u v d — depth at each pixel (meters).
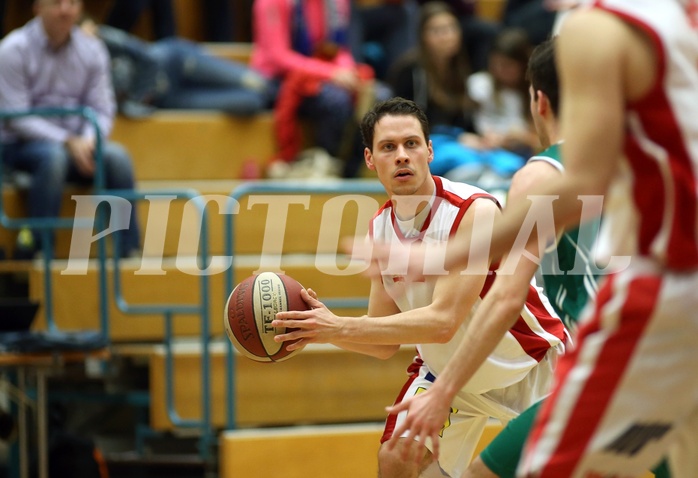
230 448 7.85
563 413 3.48
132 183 9.50
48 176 9.17
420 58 10.83
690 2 3.30
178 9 13.09
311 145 11.20
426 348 5.50
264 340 5.06
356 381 8.74
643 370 3.36
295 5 11.34
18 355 7.38
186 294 9.01
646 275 3.36
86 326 8.95
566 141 3.18
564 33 3.23
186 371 8.49
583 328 3.51
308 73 10.97
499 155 10.22
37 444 8.06
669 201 3.26
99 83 10.01
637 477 3.76
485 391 5.55
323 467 8.02
